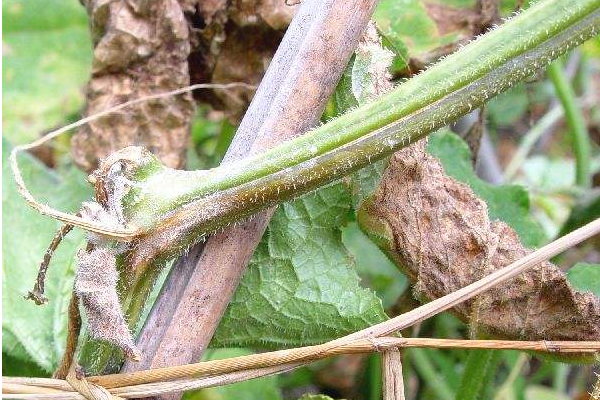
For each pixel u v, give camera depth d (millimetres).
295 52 223
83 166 290
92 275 197
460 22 301
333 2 224
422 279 235
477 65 204
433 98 204
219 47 284
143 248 204
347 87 239
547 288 230
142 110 284
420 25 301
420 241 234
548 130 587
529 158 551
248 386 327
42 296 220
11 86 389
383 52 241
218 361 210
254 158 206
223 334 254
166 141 286
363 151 205
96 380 207
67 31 401
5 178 297
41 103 389
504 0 353
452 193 236
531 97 369
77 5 402
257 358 212
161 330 210
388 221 235
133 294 207
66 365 213
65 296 284
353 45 225
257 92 224
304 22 225
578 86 612
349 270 252
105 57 281
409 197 234
